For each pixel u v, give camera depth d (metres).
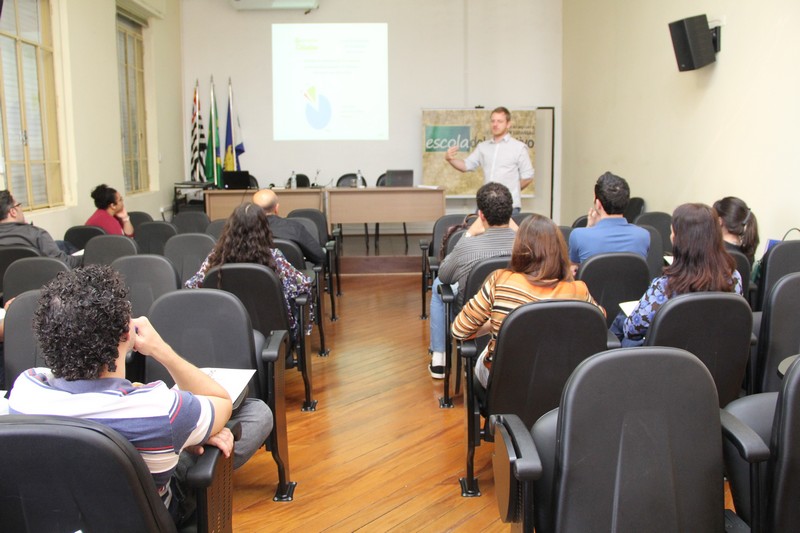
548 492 1.46
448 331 3.38
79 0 6.29
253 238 3.10
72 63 6.15
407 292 6.50
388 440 3.10
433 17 9.52
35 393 1.28
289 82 9.55
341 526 2.36
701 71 5.52
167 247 4.00
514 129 9.41
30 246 3.97
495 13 9.53
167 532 1.28
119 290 1.32
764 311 2.27
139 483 1.19
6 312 2.17
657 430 1.33
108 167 6.96
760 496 1.40
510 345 2.05
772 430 1.38
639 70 6.80
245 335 2.20
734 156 5.06
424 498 2.55
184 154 9.66
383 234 9.92
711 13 5.32
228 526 1.64
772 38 4.55
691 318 2.05
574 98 8.95
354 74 9.56
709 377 1.34
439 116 9.39
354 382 3.91
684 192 5.88
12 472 1.14
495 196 3.11
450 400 3.58
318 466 2.83
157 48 8.56
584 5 8.48
